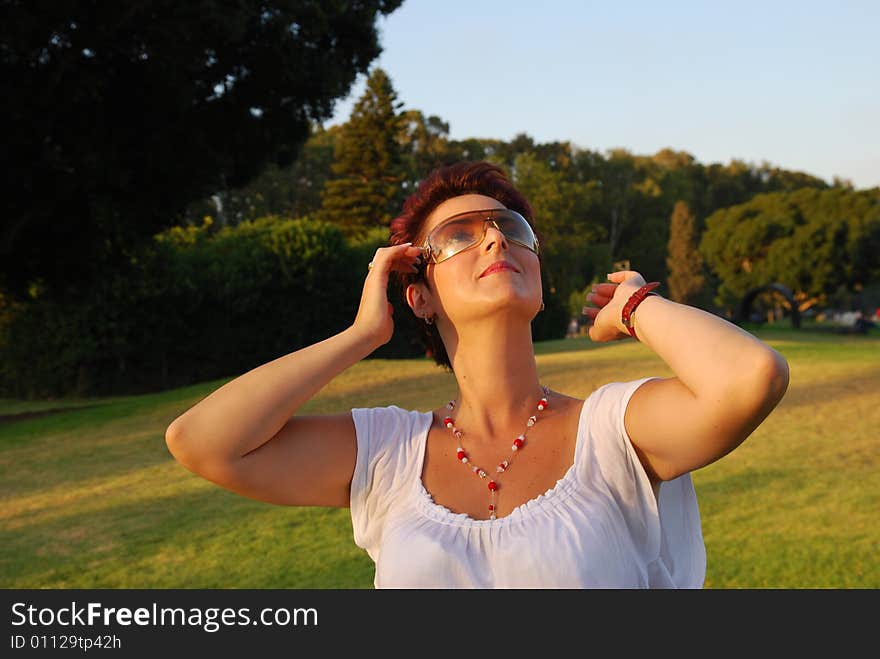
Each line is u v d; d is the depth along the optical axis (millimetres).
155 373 23281
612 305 1579
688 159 80438
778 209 60562
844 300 74562
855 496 6273
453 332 1721
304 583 5062
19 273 16750
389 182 42469
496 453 1607
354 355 1638
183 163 15414
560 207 52406
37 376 22766
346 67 16719
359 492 1651
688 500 1620
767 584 4496
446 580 1457
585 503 1479
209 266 23672
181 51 13672
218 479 1576
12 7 12094
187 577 5391
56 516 7484
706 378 1341
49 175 14305
